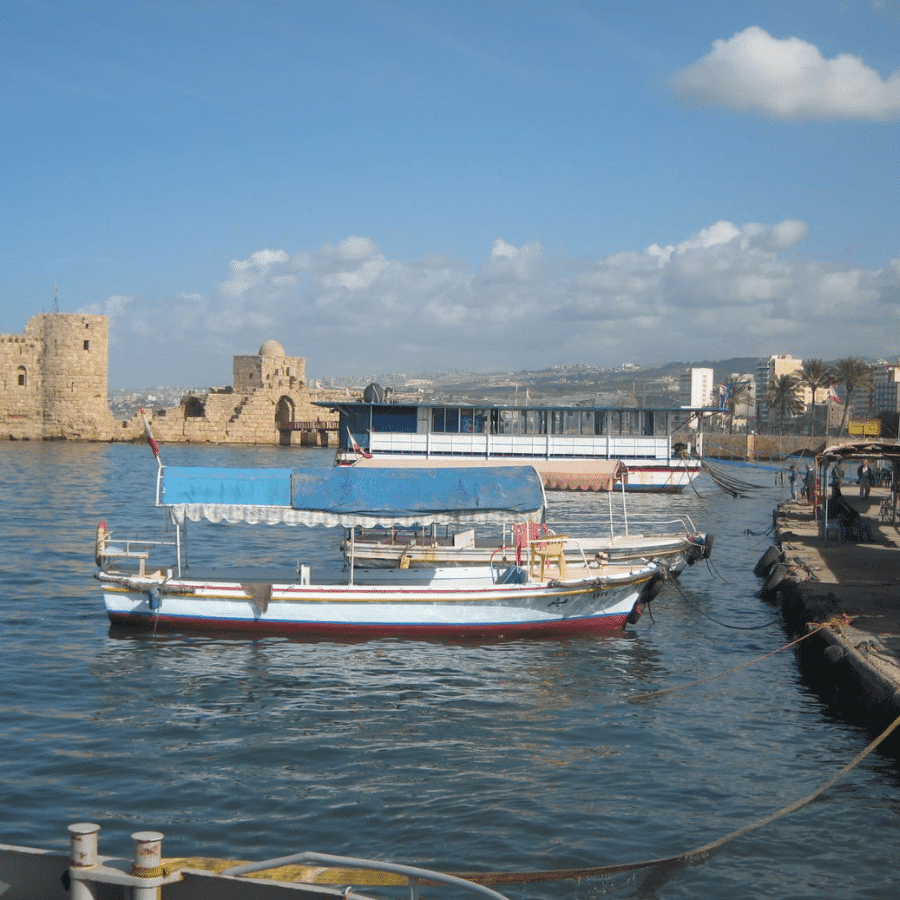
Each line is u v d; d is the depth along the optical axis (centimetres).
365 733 1820
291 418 14288
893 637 2120
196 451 12038
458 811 1467
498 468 2664
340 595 2523
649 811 1480
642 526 5062
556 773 1631
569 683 2177
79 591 3125
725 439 12650
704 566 3916
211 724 1855
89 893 716
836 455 3875
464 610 2550
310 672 2223
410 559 2930
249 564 3669
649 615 2894
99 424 13050
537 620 2583
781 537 4009
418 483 2598
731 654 2467
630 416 6800
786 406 15112
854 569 3098
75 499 6166
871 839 1387
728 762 1692
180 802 1485
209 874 743
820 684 2183
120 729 1816
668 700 2061
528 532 2714
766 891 1241
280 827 1403
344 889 741
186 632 2552
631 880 1259
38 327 12825
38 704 1955
